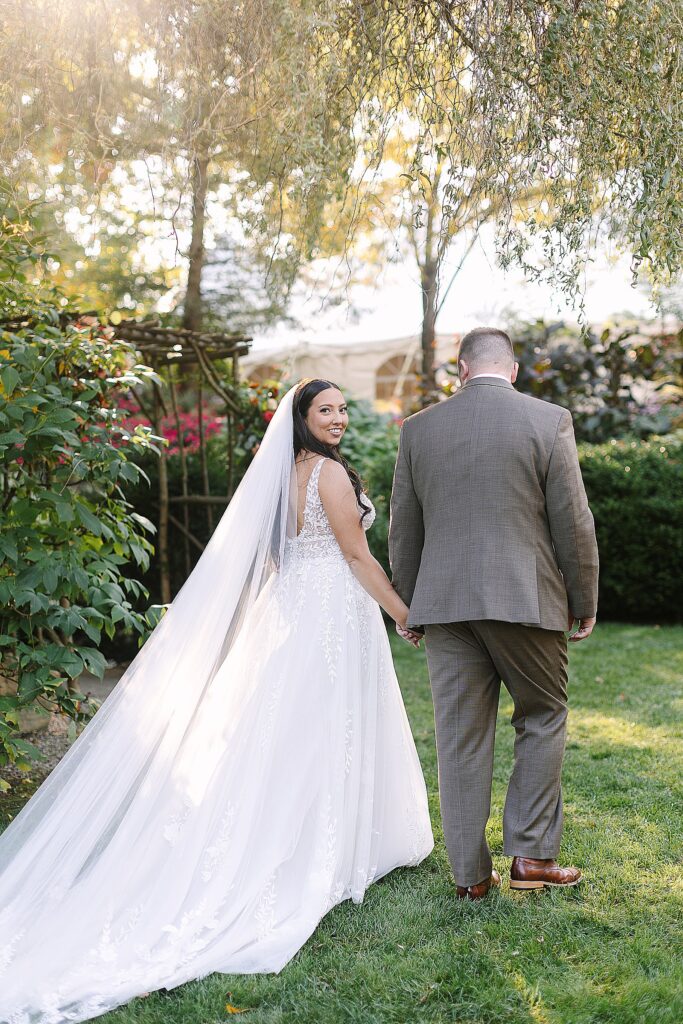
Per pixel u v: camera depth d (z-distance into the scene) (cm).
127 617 318
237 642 264
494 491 238
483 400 244
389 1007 199
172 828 240
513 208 270
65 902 226
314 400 271
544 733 249
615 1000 200
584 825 302
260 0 236
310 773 248
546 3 232
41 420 301
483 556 236
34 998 202
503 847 273
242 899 235
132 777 244
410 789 276
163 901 229
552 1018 194
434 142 253
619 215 261
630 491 696
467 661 245
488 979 210
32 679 299
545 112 238
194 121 269
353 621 264
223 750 250
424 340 860
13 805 324
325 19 232
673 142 234
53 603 306
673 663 550
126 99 311
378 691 270
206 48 251
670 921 236
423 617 244
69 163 329
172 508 595
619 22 232
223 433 674
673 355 866
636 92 237
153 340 509
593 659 568
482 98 235
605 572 709
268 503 267
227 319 715
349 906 248
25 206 329
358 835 254
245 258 651
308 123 242
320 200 290
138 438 342
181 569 599
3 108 277
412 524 258
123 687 256
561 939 227
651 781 343
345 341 1130
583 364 878
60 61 284
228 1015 198
